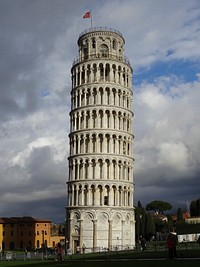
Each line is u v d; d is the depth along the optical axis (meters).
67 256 70.56
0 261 62.41
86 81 100.81
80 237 90.56
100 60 101.19
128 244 92.00
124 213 92.94
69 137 101.12
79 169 95.31
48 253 77.56
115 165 94.94
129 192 96.44
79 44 108.38
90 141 95.62
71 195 95.25
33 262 54.44
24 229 160.62
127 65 104.38
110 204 91.88
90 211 91.12
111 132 95.88
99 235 90.00
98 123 96.56
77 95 101.56
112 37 106.06
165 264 35.94
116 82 100.69
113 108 97.88
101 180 92.31
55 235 182.25
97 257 58.66
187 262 36.62
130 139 100.25
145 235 143.25
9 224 160.62
